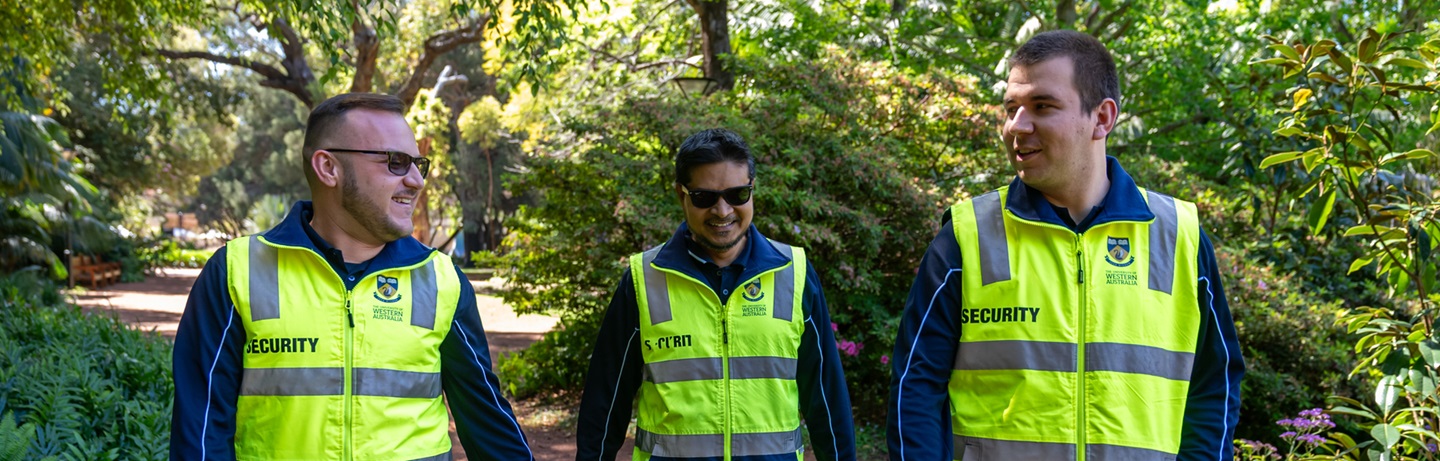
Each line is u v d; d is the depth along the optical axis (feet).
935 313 7.13
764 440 9.32
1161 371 6.85
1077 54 6.68
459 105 95.20
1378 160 11.89
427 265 7.64
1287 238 24.07
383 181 7.17
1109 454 6.68
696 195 9.16
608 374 9.67
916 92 25.86
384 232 7.29
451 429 22.47
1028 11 39.68
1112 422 6.73
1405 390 11.10
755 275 9.45
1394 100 22.54
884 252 24.58
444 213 120.47
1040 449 6.79
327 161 7.17
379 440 7.05
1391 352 11.90
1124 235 6.99
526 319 49.19
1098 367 6.78
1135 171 25.99
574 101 38.63
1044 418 6.81
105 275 74.18
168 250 102.22
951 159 26.40
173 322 46.73
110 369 19.04
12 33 26.66
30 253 52.03
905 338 7.16
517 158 86.58
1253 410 21.34
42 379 15.70
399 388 7.21
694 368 9.37
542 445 22.12
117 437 14.56
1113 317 6.84
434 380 7.48
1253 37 36.86
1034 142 6.75
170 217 186.19
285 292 7.09
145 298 63.00
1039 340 6.88
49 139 48.98
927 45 39.93
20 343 20.17
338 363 7.07
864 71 25.62
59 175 49.08
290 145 128.88
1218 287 7.04
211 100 76.84
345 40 17.33
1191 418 6.89
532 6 18.97
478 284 72.59
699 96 26.12
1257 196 24.07
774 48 38.40
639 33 42.70
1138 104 38.17
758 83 26.08
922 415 6.86
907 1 40.27
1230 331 7.01
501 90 50.83
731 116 23.70
